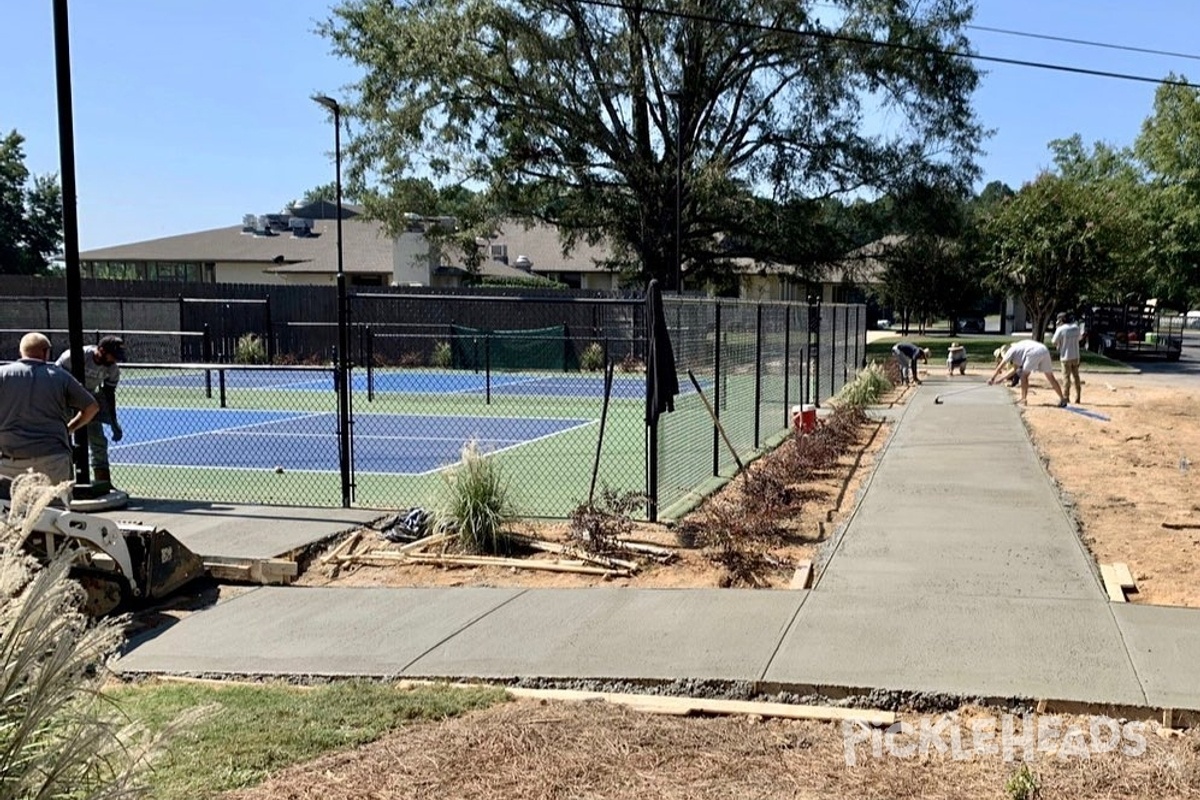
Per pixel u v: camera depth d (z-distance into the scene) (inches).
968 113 1344.7
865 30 1259.8
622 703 182.9
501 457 508.1
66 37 331.6
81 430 351.3
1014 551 289.4
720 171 1225.4
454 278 1734.7
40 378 283.7
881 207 1405.0
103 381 370.9
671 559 284.4
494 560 283.0
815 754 159.5
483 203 1362.0
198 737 162.7
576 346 1158.3
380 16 1270.9
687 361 416.2
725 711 178.5
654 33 1256.8
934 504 361.7
